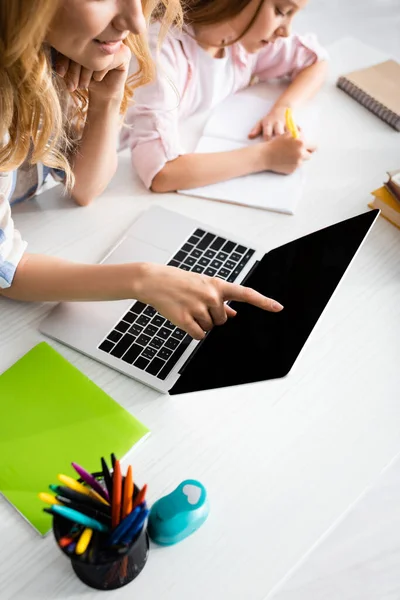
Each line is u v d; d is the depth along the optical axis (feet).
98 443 2.70
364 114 4.44
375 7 9.34
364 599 5.01
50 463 2.63
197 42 4.36
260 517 2.57
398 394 2.99
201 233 3.56
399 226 3.75
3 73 2.69
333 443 2.81
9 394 2.83
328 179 4.00
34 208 3.66
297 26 9.04
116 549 2.13
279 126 4.26
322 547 5.20
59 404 2.81
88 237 3.54
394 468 5.55
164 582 2.39
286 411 2.89
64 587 2.36
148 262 3.25
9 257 3.11
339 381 3.02
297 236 3.66
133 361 2.97
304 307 2.94
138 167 3.90
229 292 3.01
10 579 2.37
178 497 2.45
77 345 3.01
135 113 4.06
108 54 2.83
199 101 4.53
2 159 3.06
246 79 4.69
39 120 3.05
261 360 2.76
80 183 3.66
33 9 2.39
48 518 2.48
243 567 2.45
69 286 3.09
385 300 3.37
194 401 2.89
